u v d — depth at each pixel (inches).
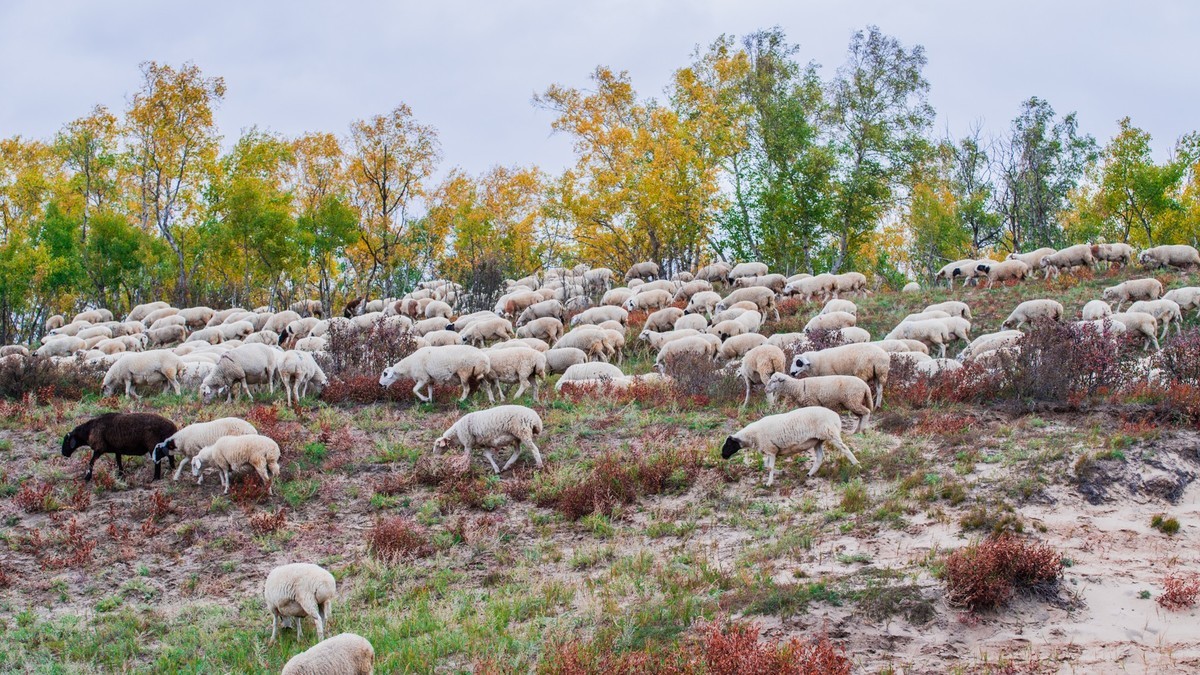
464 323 1171.3
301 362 794.8
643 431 695.7
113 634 464.1
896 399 698.2
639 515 569.6
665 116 1958.7
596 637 406.0
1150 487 524.4
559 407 763.4
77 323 1411.2
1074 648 372.8
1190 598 399.2
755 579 453.7
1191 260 1163.9
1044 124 2003.0
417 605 470.3
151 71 1823.3
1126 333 832.9
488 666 381.7
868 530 497.4
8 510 609.9
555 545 540.4
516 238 2293.3
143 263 1879.9
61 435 726.5
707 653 359.9
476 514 587.5
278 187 2036.2
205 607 487.5
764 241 2004.2
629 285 1624.0
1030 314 959.0
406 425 733.3
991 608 402.0
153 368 829.2
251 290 2299.5
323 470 657.0
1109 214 2005.4
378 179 1840.6
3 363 898.7
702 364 812.0
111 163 2060.8
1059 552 453.1
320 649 351.9
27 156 2192.4
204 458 611.5
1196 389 641.0
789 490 563.2
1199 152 1929.1
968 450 582.2
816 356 693.3
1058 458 552.7
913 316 1000.2
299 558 545.3
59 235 1839.3
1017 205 2020.2
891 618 401.1
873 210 1920.5
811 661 348.8
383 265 1895.9
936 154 2091.5
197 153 1900.8
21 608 498.6
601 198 1978.3
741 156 2006.6
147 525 574.9
